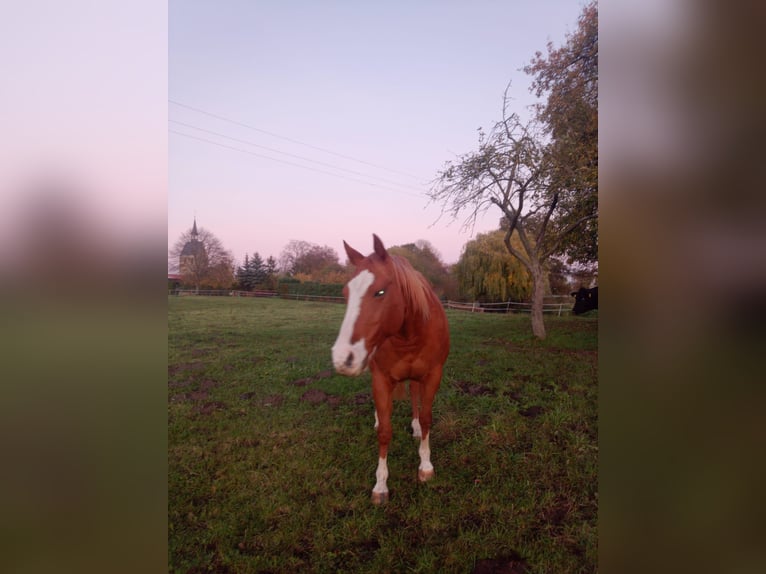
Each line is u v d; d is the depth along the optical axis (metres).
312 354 4.76
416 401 3.19
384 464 2.60
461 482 2.67
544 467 2.75
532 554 2.20
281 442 3.18
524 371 3.90
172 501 2.60
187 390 3.96
